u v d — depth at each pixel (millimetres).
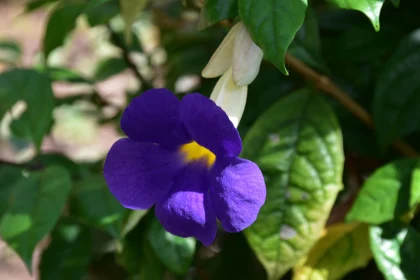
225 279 361
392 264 274
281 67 230
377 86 293
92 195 298
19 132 321
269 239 279
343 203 309
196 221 240
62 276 338
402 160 279
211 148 238
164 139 248
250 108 345
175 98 240
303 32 287
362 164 336
